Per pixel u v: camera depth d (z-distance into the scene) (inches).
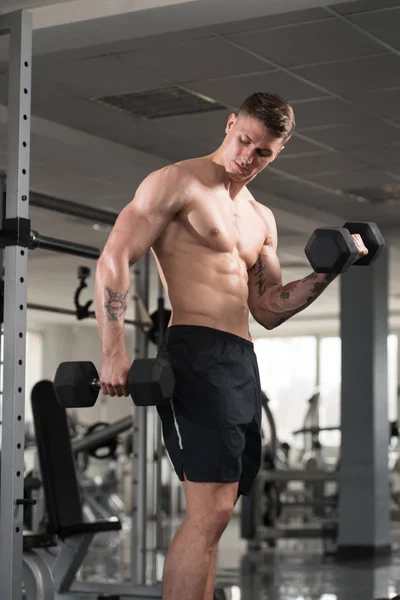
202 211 102.7
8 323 108.8
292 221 399.5
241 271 105.8
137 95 265.6
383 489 411.8
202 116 283.0
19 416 107.4
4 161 320.8
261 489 411.8
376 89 257.8
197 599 98.7
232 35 219.6
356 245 96.7
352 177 352.2
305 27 214.2
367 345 415.5
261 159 101.9
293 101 269.6
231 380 101.0
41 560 185.5
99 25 206.7
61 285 604.7
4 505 106.0
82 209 224.4
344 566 357.4
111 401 808.3
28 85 113.0
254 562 366.3
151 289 561.9
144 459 266.5
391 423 477.4
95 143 303.3
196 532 99.4
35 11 208.4
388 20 209.5
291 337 801.6
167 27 208.2
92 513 481.4
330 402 781.9
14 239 109.3
